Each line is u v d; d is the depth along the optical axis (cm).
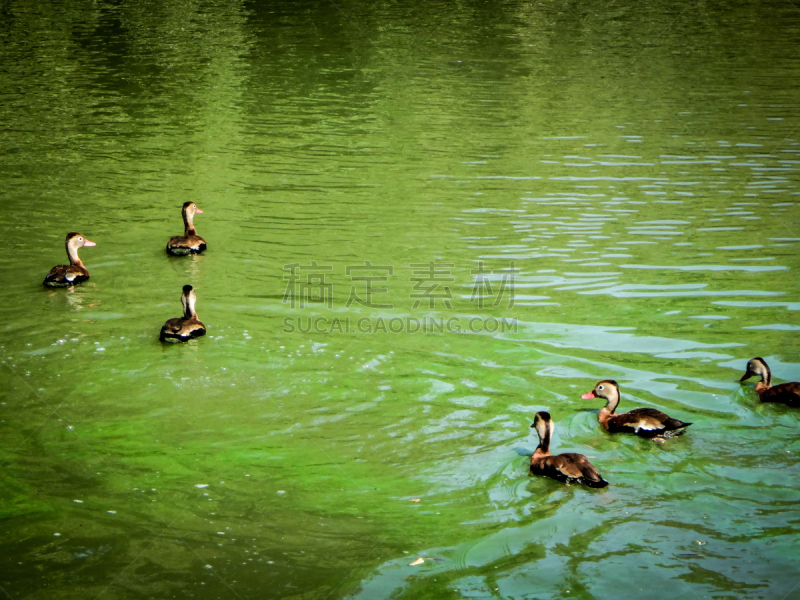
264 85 3092
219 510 898
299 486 945
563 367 1222
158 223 1827
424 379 1192
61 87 3006
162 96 2922
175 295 1459
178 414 1094
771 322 1347
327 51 3656
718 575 785
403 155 2325
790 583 771
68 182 2075
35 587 769
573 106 2828
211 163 2244
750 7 4734
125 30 4031
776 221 1833
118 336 1303
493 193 2023
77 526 865
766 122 2623
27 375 1178
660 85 3100
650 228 1795
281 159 2283
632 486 939
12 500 906
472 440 1043
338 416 1095
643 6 4784
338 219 1850
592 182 2103
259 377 1189
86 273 1512
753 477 950
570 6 4766
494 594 763
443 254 1652
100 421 1073
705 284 1501
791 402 1088
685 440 1028
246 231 1780
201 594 761
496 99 2920
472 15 4472
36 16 4303
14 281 1504
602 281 1521
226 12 4512
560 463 951
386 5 4728
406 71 3322
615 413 1084
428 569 801
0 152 2295
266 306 1418
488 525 874
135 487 937
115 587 772
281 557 820
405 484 951
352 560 816
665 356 1245
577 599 755
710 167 2216
